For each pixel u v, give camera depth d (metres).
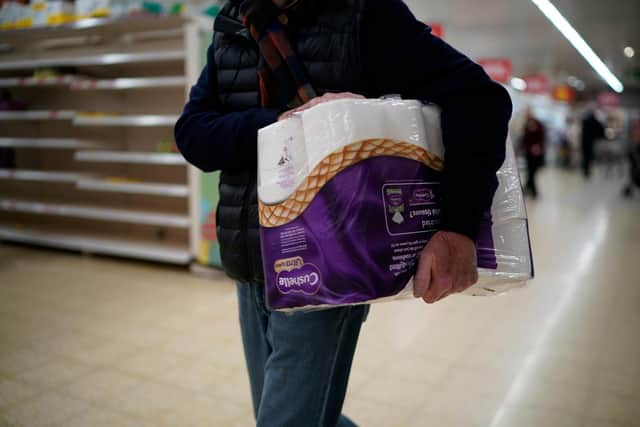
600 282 3.83
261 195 0.83
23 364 2.39
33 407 2.00
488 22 9.74
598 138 14.05
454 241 0.80
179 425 1.89
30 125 5.35
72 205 4.85
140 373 2.32
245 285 1.11
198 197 3.98
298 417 0.95
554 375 2.31
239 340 2.73
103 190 5.08
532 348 2.62
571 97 22.61
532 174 9.30
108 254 4.66
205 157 1.00
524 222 0.90
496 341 2.71
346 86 0.91
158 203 4.80
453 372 2.33
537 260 4.53
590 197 9.44
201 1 4.92
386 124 0.80
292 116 0.83
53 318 3.02
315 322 0.93
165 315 3.11
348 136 0.77
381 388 2.17
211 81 1.11
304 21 0.93
